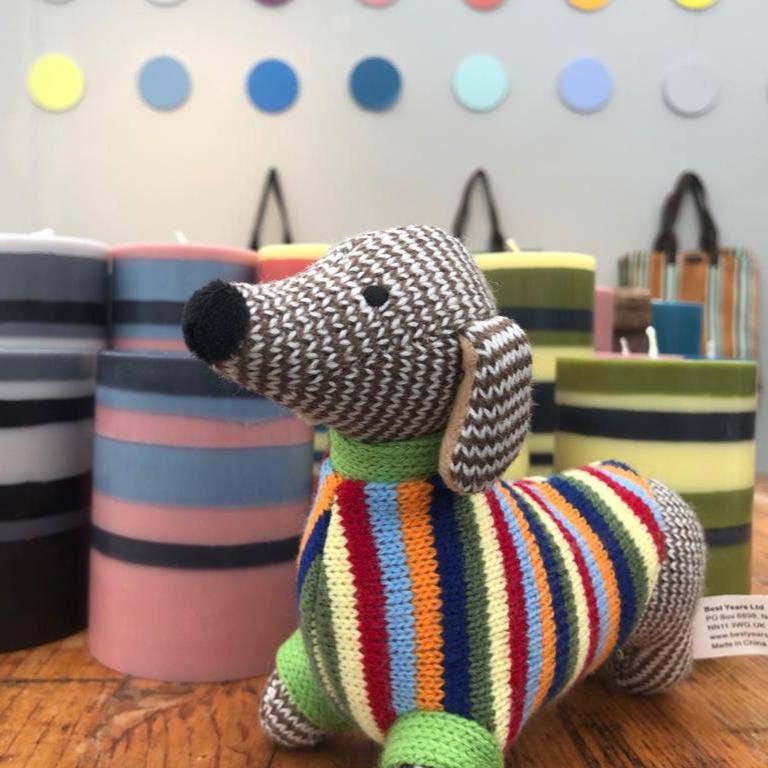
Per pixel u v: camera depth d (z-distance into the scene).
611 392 0.47
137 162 1.13
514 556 0.30
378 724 0.30
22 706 0.39
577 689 0.42
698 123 1.16
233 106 1.13
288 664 0.34
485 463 0.26
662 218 1.16
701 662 0.46
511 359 0.26
